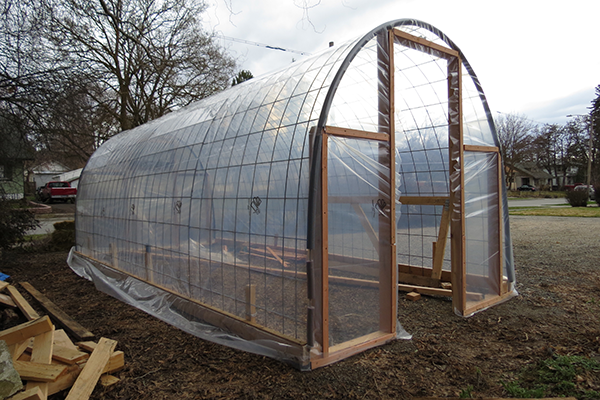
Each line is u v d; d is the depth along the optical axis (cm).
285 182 394
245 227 437
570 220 1625
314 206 354
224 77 1861
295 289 377
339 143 387
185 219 538
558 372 332
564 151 5572
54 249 1119
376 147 426
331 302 381
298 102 420
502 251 574
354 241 404
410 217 711
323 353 362
